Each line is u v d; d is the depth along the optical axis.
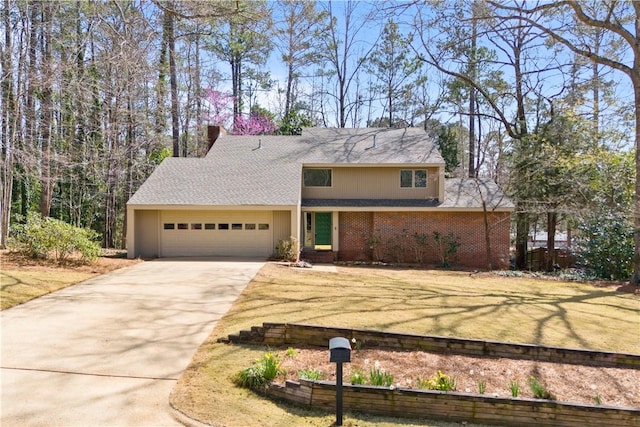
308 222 20.81
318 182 20.91
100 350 6.02
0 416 4.18
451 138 34.66
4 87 18.34
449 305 9.20
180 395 4.69
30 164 17.36
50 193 21.09
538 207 19.47
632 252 15.93
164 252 17.55
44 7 17.83
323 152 21.53
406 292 10.78
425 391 4.46
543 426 4.31
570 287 13.18
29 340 6.36
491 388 4.97
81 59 19.52
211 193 17.77
